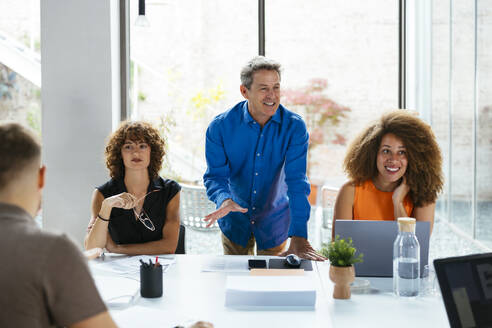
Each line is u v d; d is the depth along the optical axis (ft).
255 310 5.50
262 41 16.28
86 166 12.04
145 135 8.34
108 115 12.00
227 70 16.49
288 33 17.65
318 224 12.57
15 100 20.62
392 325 5.11
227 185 9.01
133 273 6.75
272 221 9.13
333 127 18.58
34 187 3.59
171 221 8.39
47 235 3.35
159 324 5.04
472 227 15.10
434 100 18.28
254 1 16.26
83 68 11.92
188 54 16.46
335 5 17.69
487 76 13.37
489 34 13.15
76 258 3.38
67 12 11.84
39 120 20.72
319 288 6.24
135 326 4.99
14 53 19.16
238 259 7.50
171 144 16.57
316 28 17.72
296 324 5.11
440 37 17.30
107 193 8.46
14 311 3.23
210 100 16.61
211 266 7.11
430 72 18.56
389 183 8.36
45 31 11.87
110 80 11.95
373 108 18.34
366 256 6.69
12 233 3.30
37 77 19.48
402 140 7.98
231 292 5.62
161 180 8.64
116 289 5.98
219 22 16.35
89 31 11.85
